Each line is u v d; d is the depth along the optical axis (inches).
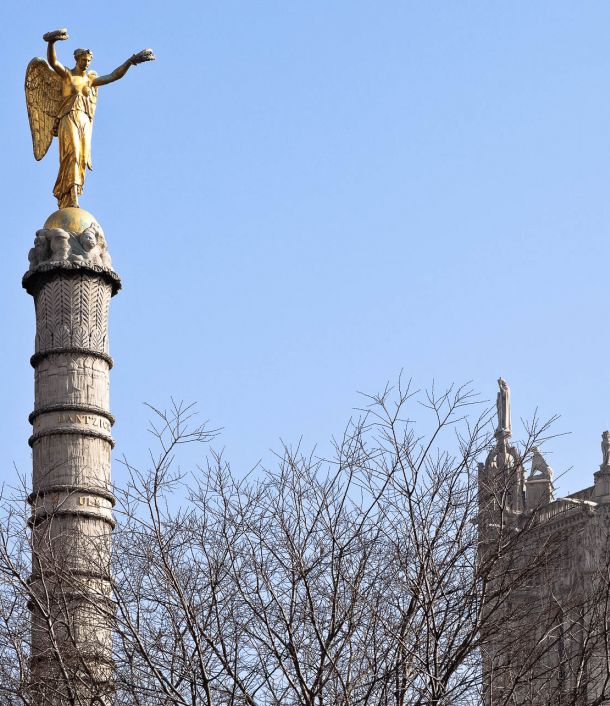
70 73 1856.5
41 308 1712.6
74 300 1704.0
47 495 1609.3
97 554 1349.7
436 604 1195.9
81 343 1691.7
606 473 2124.8
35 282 1723.7
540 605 1293.1
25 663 1259.8
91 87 1867.6
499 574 1223.5
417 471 1245.1
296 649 1171.9
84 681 1238.3
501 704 1188.5
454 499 1242.0
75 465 1627.7
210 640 1144.2
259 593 1193.4
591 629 1243.2
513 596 1307.8
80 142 1829.5
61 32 1850.4
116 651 1235.2
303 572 1171.9
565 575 1611.7
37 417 1663.4
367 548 1218.6
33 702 1232.2
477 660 1197.1
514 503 1999.3
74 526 1585.9
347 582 1200.2
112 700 1211.9
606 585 1298.0
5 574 1255.5
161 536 1224.2
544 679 1256.8
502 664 1235.2
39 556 1286.9
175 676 1230.3
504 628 1239.5
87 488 1604.3
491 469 1305.4
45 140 1852.9
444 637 1221.7
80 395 1667.1
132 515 1227.2
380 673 1185.4
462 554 1220.5
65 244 1723.7
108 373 1716.3
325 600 1208.2
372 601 1200.2
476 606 1209.4
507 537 1268.5
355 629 1161.4
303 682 1129.4
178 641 1163.9
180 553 1221.7
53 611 1296.8
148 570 1214.3
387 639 1195.9
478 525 1244.5
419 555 1188.5
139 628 1203.9
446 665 1175.6
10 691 1205.7
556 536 1392.7
